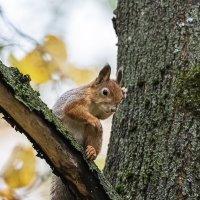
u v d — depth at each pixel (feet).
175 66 33.73
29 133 26.30
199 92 32.12
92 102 35.01
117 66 37.63
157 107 32.99
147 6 37.40
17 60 40.83
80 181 26.81
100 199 26.94
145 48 35.86
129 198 30.78
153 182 30.66
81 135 34.32
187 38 34.47
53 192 34.09
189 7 35.55
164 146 31.42
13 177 39.37
